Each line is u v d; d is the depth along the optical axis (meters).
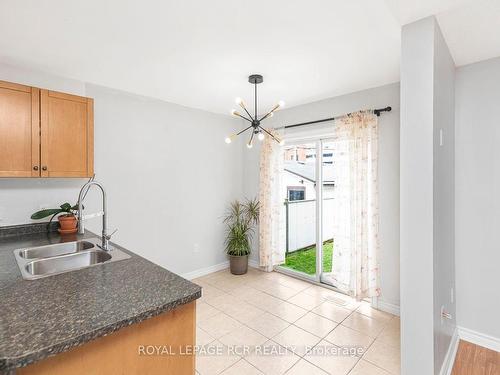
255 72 2.54
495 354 2.13
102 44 2.01
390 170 2.85
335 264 3.15
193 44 2.02
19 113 2.12
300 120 3.62
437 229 1.68
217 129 4.12
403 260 1.67
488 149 2.20
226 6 1.57
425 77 1.58
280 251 3.96
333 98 3.28
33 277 1.32
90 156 2.48
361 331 2.48
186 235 3.77
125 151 3.16
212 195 4.07
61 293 1.15
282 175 3.92
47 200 2.55
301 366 2.01
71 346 0.82
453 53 2.11
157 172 3.45
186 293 1.16
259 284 3.60
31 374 0.79
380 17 1.68
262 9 1.60
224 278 3.82
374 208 2.86
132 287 1.22
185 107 3.71
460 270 2.34
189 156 3.78
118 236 3.12
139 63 2.34
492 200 2.19
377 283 2.86
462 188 2.32
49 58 2.23
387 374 1.92
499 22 1.67
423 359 1.59
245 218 4.33
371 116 2.87
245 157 4.45
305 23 1.75
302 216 4.92
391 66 2.41
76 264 1.81
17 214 2.39
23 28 1.79
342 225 3.11
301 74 2.59
